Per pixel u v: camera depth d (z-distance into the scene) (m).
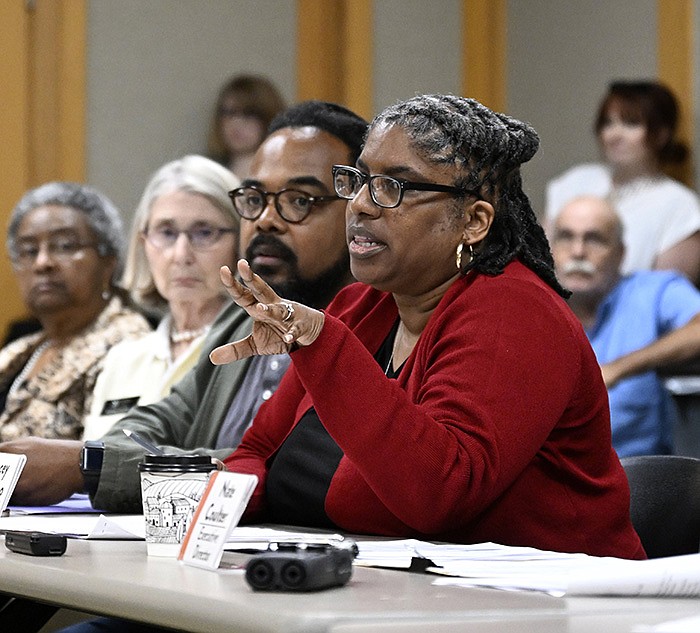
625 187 15.91
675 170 16.22
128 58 15.55
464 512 4.67
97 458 6.04
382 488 4.58
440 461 4.52
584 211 12.76
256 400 6.96
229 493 3.88
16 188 15.02
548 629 2.99
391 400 4.53
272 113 15.68
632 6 17.50
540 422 4.80
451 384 4.79
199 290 8.48
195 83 15.90
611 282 12.80
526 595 3.48
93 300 9.85
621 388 12.05
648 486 6.00
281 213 6.94
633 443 12.03
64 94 15.21
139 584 3.46
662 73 17.23
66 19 15.20
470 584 3.62
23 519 5.37
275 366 6.96
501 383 4.77
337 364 4.50
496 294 5.03
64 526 4.98
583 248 12.74
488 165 5.28
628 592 3.50
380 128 5.29
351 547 4.18
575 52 17.92
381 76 17.36
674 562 3.57
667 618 3.20
